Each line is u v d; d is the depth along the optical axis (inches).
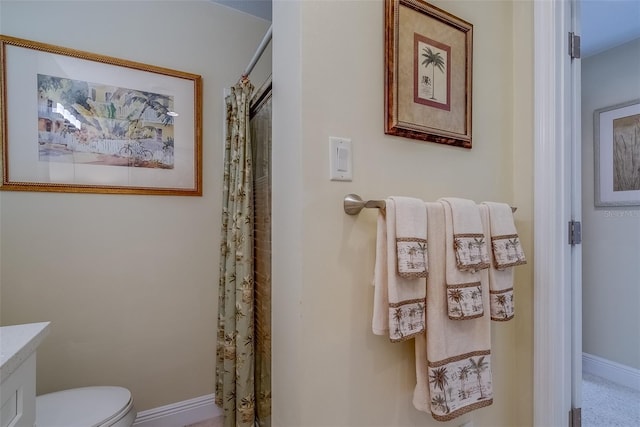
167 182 65.8
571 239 44.8
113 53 60.9
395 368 35.7
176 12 67.2
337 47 32.2
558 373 43.3
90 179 58.9
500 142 47.1
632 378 66.7
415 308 31.0
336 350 31.9
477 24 44.4
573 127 45.4
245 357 53.5
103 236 60.2
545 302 44.3
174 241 66.7
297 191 31.0
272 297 39.8
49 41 55.7
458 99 40.8
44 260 55.6
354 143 33.1
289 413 33.2
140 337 63.4
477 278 34.6
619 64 68.5
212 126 70.9
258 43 76.6
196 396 68.3
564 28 44.6
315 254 30.7
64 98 56.7
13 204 53.3
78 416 42.6
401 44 35.6
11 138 52.8
